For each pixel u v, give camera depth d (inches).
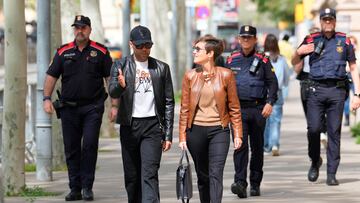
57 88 820.0
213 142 565.6
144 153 562.9
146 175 561.0
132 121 563.8
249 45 668.1
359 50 1373.0
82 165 662.5
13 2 688.4
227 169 850.8
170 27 2158.0
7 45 694.5
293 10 4252.0
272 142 971.9
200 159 573.6
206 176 578.6
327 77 717.9
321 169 847.1
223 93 565.0
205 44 566.9
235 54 674.8
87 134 658.2
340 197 669.9
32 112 941.8
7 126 699.4
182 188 553.3
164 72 569.0
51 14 839.1
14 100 698.2
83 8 1167.0
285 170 844.6
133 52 569.6
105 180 783.7
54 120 854.5
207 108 566.6
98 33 1168.8
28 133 940.0
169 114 569.6
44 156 780.6
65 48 661.3
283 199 663.1
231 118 573.9
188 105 569.0
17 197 690.2
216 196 561.3
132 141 566.6
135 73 564.7
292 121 1455.5
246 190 681.6
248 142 682.2
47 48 764.0
